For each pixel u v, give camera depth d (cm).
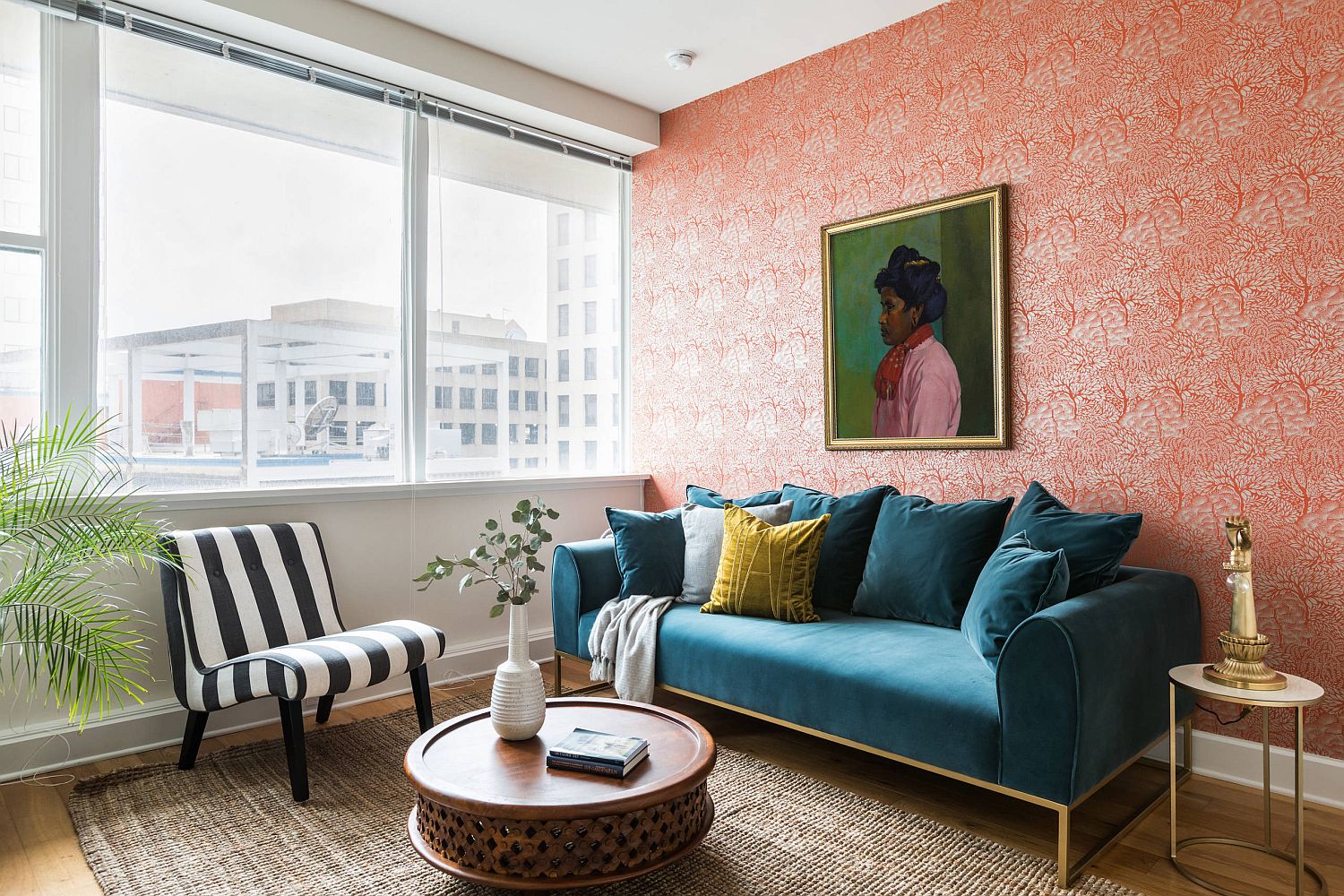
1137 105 293
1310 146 258
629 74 408
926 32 348
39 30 291
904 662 255
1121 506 298
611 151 465
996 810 255
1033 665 214
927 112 349
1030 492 300
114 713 299
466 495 399
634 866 195
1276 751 266
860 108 371
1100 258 302
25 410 288
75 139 295
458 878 198
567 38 371
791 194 397
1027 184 320
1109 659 220
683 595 349
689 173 444
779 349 404
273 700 337
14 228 285
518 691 225
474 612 404
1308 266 259
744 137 417
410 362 385
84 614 254
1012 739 218
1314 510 259
